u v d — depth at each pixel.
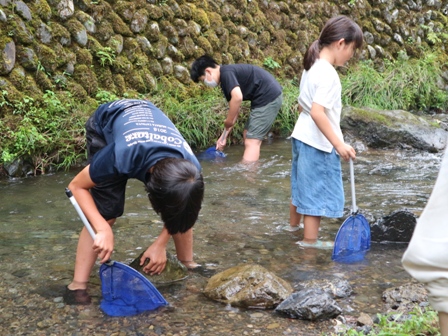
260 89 6.07
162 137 2.62
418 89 9.56
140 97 6.58
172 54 7.16
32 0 5.90
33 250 3.52
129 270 2.76
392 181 5.31
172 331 2.57
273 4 8.64
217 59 7.63
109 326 2.62
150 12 7.00
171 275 3.09
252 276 2.92
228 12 7.97
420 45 10.62
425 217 1.47
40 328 2.60
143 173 2.53
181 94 7.01
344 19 3.53
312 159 3.56
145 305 2.80
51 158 5.54
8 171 5.25
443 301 1.47
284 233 3.89
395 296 2.88
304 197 3.61
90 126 3.05
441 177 1.44
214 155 6.27
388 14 10.23
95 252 2.96
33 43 5.78
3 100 5.39
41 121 5.59
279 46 8.59
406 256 1.50
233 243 3.69
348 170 5.79
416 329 2.46
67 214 4.26
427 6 11.08
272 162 6.05
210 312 2.75
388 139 7.04
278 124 7.51
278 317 2.71
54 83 5.92
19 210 4.34
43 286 3.01
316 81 3.45
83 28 6.24
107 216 2.85
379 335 2.42
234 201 4.62
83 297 2.89
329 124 3.41
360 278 3.17
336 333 2.54
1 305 2.81
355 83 8.78
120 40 6.62
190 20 7.46
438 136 7.07
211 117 6.77
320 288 2.93
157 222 4.07
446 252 1.43
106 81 6.39
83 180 2.68
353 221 3.55
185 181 2.36
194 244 3.66
